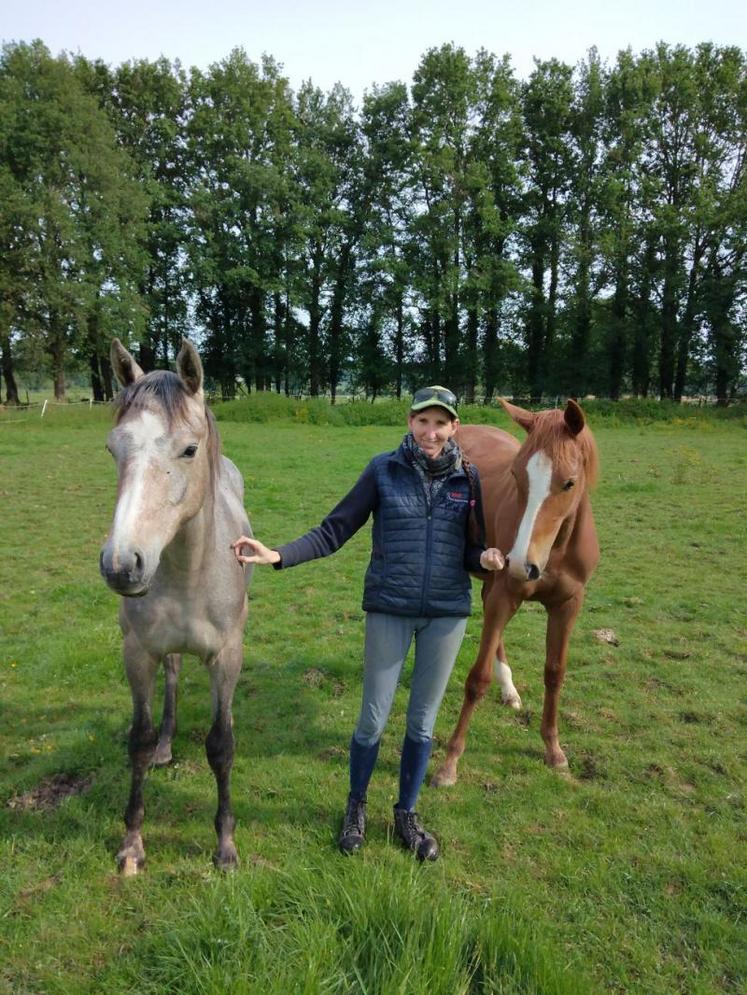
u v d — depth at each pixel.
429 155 32.16
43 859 2.51
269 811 2.81
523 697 3.97
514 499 3.25
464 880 2.44
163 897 2.31
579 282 31.92
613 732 3.56
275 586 6.01
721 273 31.25
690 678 4.18
